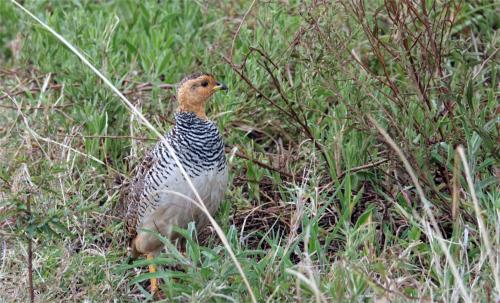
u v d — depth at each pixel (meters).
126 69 12.98
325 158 10.92
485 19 12.59
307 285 8.65
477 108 10.27
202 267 8.83
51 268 9.98
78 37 12.92
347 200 10.02
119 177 11.55
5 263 10.15
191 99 9.66
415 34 10.95
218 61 12.71
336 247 10.32
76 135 11.65
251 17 12.83
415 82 10.19
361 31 11.36
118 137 11.38
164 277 9.04
